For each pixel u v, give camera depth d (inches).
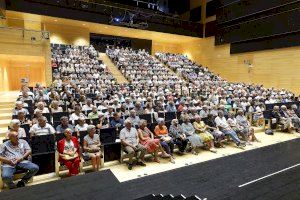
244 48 652.1
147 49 856.9
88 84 439.2
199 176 164.2
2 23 505.7
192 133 236.8
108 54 638.5
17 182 161.3
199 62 837.2
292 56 527.5
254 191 140.6
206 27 794.8
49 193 97.1
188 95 441.1
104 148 195.5
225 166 183.3
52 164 173.2
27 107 264.7
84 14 617.9
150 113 274.1
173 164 204.2
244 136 268.5
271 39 572.4
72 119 236.8
